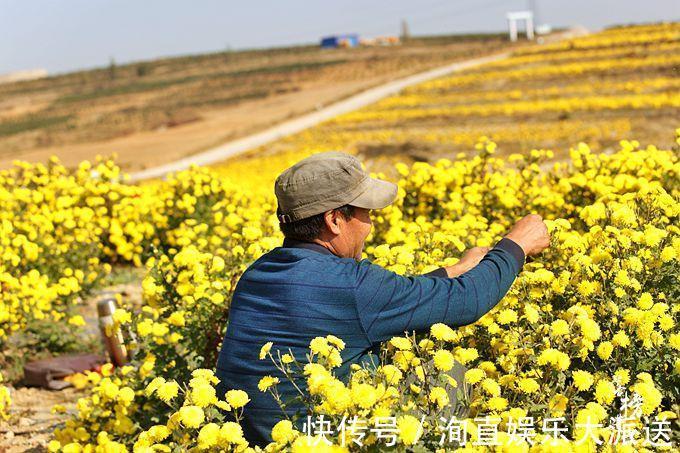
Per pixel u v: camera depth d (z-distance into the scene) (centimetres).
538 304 313
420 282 261
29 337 679
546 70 5975
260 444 267
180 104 10800
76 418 440
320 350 242
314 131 5069
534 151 725
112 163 1199
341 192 264
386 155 3453
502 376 272
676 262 326
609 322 291
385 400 222
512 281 277
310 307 255
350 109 5944
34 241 866
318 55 15975
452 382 243
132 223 1043
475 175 743
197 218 1070
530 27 13725
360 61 13062
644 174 614
